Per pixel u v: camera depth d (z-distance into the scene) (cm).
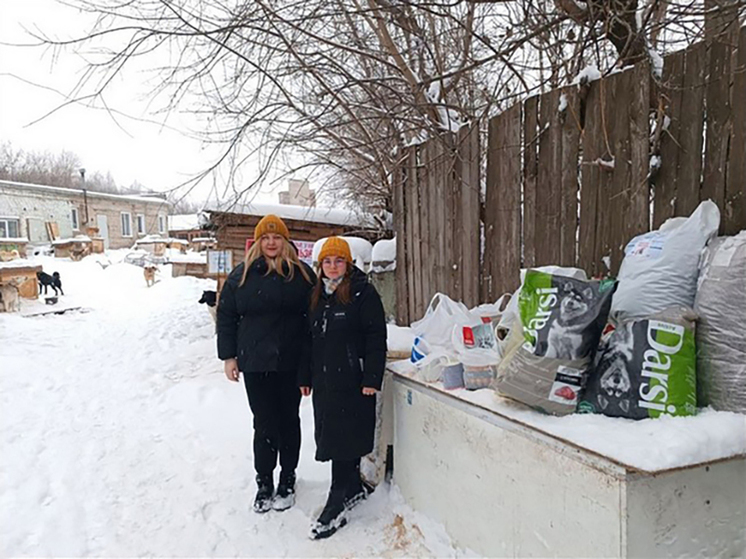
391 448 254
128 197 2806
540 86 259
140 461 300
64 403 416
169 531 226
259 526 229
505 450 163
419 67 363
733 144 156
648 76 182
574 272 183
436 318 227
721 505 133
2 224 2233
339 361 222
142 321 823
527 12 264
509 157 253
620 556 123
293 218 563
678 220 166
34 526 230
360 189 484
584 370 149
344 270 229
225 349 249
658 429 132
